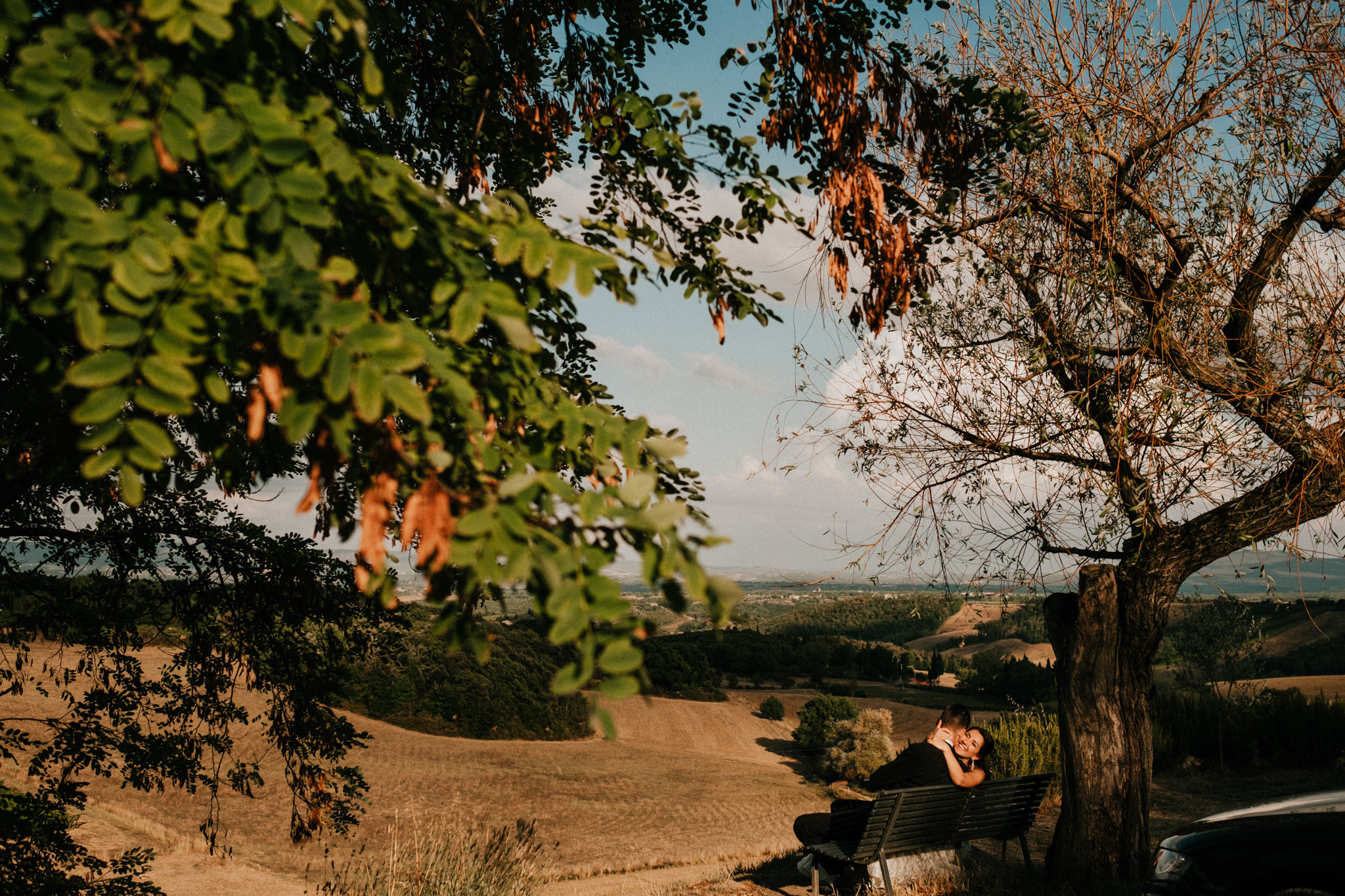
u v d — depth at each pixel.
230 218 1.51
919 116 4.95
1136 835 6.14
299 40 1.86
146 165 1.42
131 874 5.07
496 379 2.00
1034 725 14.31
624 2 4.33
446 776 29.77
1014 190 5.58
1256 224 5.05
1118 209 5.51
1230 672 17.03
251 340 1.67
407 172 1.74
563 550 1.42
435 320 1.95
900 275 4.66
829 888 6.53
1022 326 5.66
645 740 47.75
